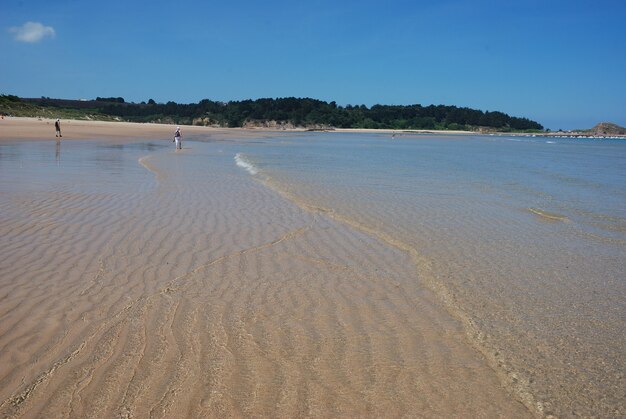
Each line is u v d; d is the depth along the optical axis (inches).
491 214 498.6
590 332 224.2
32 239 345.1
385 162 1136.2
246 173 788.0
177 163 928.9
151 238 358.6
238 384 172.6
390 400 166.1
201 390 168.2
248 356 192.2
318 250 346.0
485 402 167.0
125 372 177.8
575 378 183.9
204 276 282.7
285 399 164.7
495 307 251.4
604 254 358.0
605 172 991.0
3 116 3550.7
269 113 7514.8
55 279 269.1
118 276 277.0
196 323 219.9
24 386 168.2
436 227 433.1
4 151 1066.1
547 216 492.7
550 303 259.1
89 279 270.7
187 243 349.7
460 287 279.9
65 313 225.8
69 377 173.9
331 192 611.2
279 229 402.3
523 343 211.3
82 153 1081.4
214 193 568.1
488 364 192.4
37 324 213.6
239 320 224.8
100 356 188.5
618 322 236.2
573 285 288.7
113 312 228.7
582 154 1795.0
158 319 222.7
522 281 293.6
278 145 1934.1
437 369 187.3
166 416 154.5
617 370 190.5
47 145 1310.3
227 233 382.3
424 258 335.6
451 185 718.5
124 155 1072.8
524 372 187.3
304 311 238.2
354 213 481.4
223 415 155.6
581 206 559.2
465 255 346.9
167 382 172.2
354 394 168.9
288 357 192.5
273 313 234.4
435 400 167.2
